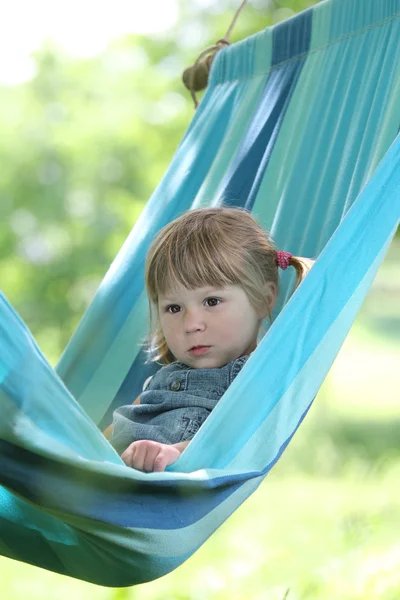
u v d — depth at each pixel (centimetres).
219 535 805
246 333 350
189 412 332
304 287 302
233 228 356
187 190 449
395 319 2273
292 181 403
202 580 646
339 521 779
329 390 1531
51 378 249
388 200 314
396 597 572
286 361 296
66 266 1362
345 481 1095
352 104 389
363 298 311
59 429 251
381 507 880
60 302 1377
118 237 1335
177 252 347
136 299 423
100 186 1375
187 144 466
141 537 261
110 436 369
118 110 1359
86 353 418
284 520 873
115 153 1366
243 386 289
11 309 248
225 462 284
